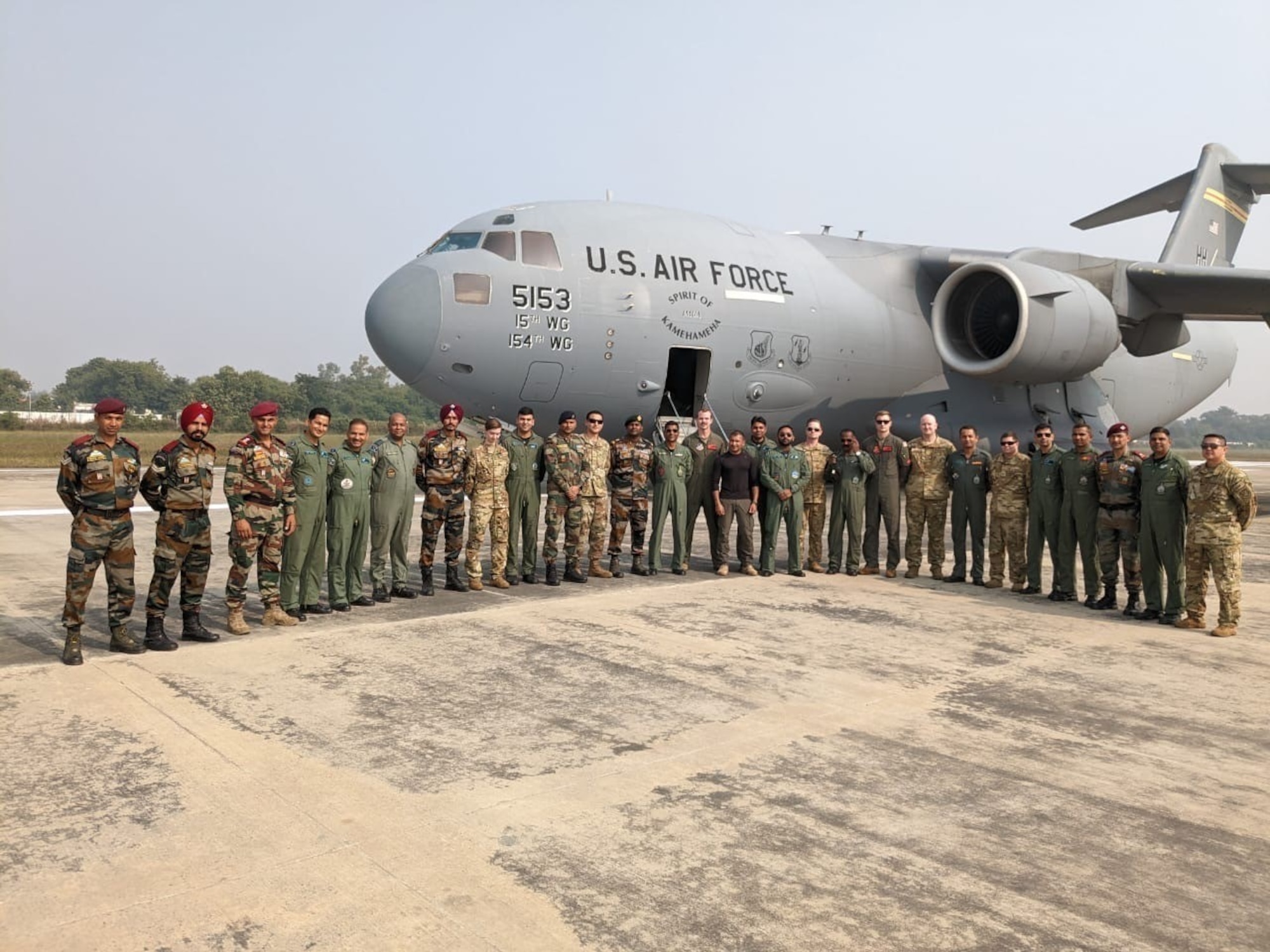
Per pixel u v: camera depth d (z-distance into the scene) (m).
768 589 8.54
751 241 14.40
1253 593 8.79
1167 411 21.69
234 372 77.19
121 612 5.80
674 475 9.09
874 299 15.41
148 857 3.15
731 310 13.48
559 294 12.22
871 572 9.58
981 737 4.56
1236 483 6.84
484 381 12.05
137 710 4.70
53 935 2.67
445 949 2.63
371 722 4.59
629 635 6.55
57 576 8.63
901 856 3.28
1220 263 19.80
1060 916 2.89
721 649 6.20
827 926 2.80
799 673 5.64
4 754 4.07
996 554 8.80
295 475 6.82
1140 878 3.15
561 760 4.13
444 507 7.95
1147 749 4.45
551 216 12.73
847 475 9.39
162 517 5.89
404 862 3.16
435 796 3.71
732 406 14.05
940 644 6.52
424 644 6.19
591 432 8.82
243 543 6.35
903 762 4.20
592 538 8.87
